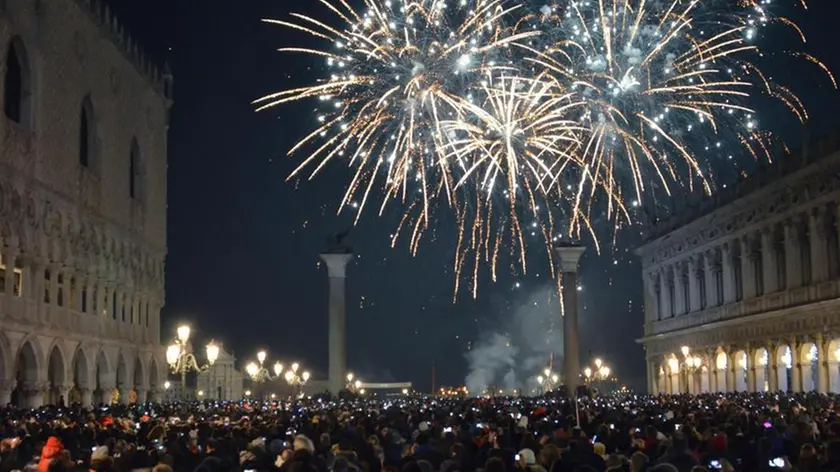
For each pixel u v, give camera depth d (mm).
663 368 141125
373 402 87000
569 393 98062
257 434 34438
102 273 91562
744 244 112750
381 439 30109
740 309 113188
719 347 119938
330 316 99438
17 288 73812
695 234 127438
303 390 178250
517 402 76750
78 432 37531
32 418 51438
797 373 99438
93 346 89188
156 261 110750
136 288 102875
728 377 117688
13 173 71438
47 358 77812
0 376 70438
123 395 99062
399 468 23078
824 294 93562
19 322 72250
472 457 24938
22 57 75000
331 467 22125
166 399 122312
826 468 20828
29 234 74500
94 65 89750
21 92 75188
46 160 78250
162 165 113125
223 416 54031
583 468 19984
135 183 104938
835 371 92688
